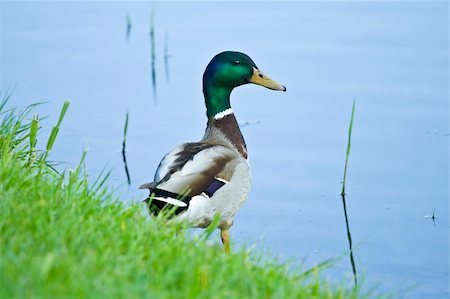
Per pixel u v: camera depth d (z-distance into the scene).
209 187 13.27
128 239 9.48
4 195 10.09
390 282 13.45
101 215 10.20
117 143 18.34
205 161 13.39
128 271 8.48
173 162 13.34
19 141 13.30
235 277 8.91
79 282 7.87
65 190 10.93
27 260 8.26
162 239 9.88
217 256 9.47
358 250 14.48
